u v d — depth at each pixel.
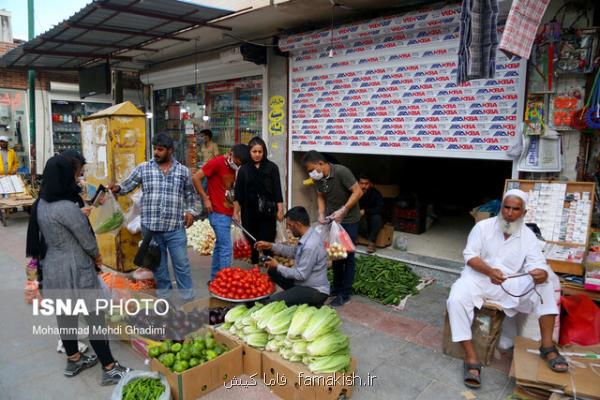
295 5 4.87
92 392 3.01
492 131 4.32
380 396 2.94
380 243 5.91
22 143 11.84
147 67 9.05
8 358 3.46
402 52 4.86
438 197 8.78
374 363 3.35
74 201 3.03
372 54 5.12
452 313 3.19
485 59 3.38
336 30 5.11
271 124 6.50
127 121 5.35
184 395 2.77
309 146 6.00
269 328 2.96
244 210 4.67
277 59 6.26
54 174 2.86
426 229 6.82
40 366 3.34
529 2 3.12
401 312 4.26
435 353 3.50
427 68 4.70
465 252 3.34
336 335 2.91
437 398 2.93
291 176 6.32
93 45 6.57
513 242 3.22
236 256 5.38
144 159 5.56
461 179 8.80
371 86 5.19
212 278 4.84
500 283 3.08
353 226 4.40
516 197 3.14
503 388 3.02
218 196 4.61
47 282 2.93
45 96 11.85
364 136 5.36
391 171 8.28
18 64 8.23
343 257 4.09
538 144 3.93
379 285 4.69
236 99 7.48
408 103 4.90
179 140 9.12
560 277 3.57
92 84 8.07
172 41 6.79
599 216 3.80
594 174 3.81
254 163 4.54
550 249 3.63
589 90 3.67
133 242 5.28
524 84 4.05
